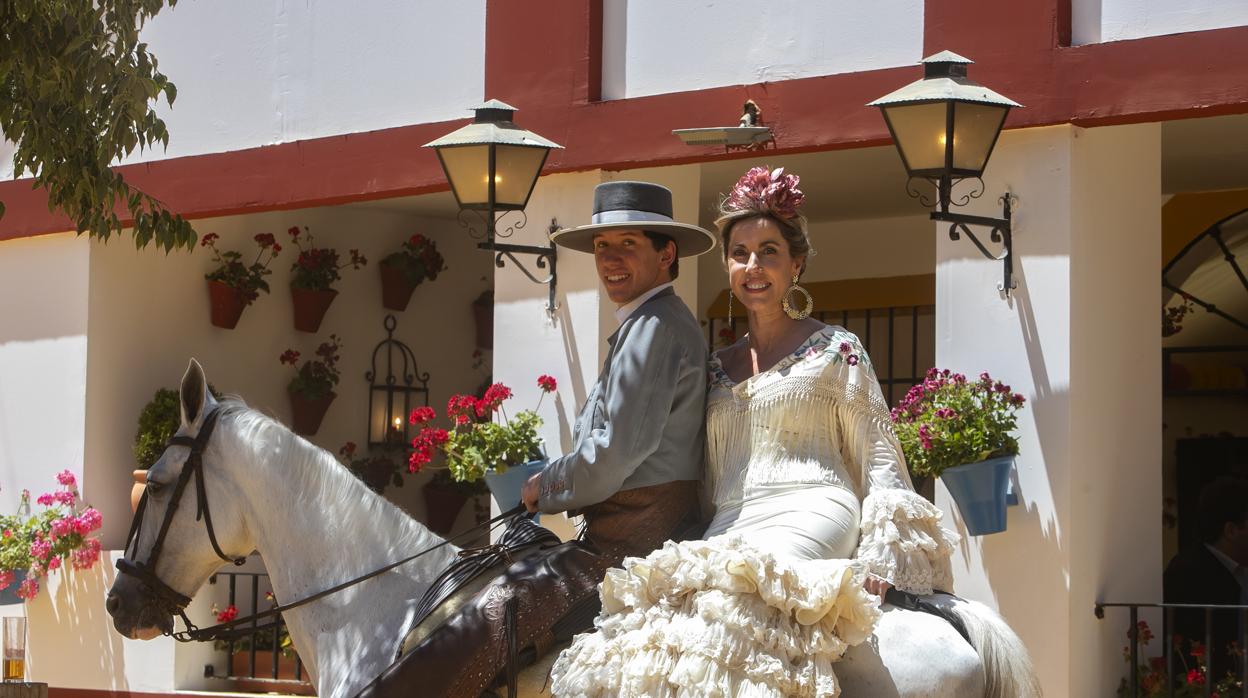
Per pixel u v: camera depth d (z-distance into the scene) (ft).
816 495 12.71
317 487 14.99
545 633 13.33
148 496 15.49
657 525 13.48
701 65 23.49
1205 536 25.91
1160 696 20.22
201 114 28.63
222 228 30.91
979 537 20.29
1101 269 20.79
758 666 11.46
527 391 24.35
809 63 22.57
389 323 33.65
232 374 31.17
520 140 21.35
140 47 21.42
